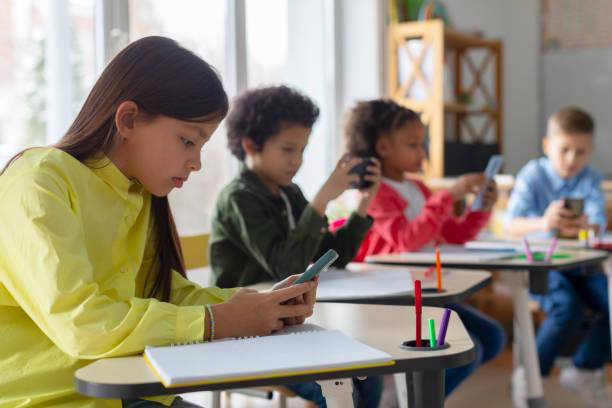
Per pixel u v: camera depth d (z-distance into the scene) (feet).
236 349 2.93
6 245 3.15
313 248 5.73
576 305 8.82
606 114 17.28
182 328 3.12
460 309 7.14
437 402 3.13
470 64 14.33
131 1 8.46
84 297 3.05
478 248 7.41
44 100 8.11
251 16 10.68
